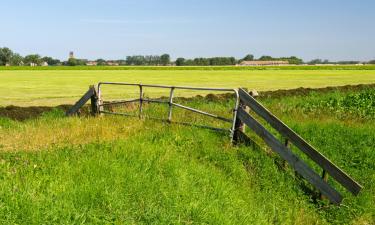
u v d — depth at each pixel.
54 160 6.25
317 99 17.30
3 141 7.62
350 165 8.86
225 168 7.41
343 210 7.11
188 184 6.18
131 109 11.90
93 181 5.50
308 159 8.45
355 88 25.94
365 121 12.50
